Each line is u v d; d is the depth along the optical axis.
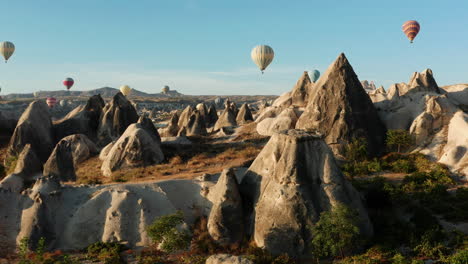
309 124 52.44
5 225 28.44
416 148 48.38
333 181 27.88
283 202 27.06
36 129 54.38
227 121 85.19
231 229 27.66
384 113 56.03
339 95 51.12
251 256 24.70
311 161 28.69
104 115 64.31
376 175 42.44
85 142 49.78
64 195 30.72
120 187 30.81
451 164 41.28
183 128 79.25
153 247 27.39
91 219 28.88
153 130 51.62
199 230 28.97
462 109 55.69
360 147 46.88
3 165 50.50
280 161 28.58
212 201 30.25
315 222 26.45
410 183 36.72
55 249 27.56
